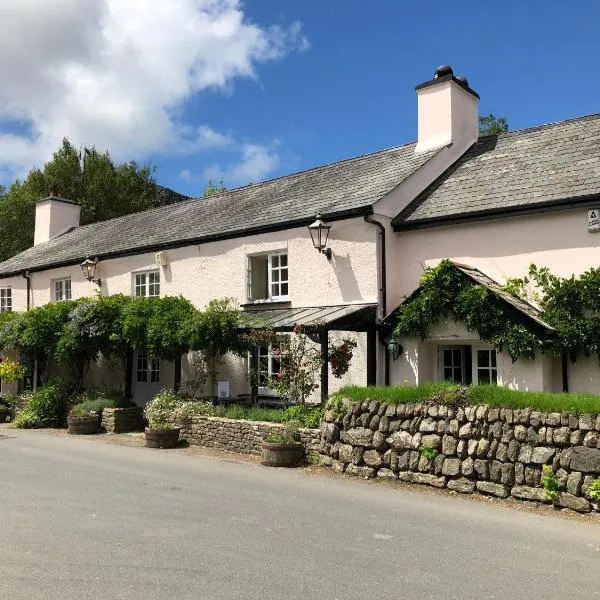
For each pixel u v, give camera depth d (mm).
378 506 7629
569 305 10422
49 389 16906
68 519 6840
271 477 9375
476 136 15406
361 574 5176
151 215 21125
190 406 13086
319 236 12898
